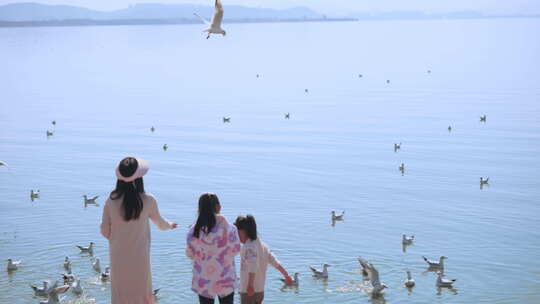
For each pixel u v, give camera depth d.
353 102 104.69
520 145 66.88
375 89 123.06
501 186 50.59
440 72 154.25
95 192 49.50
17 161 61.25
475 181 52.47
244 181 52.62
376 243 36.97
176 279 30.45
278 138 73.31
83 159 62.25
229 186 50.97
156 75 158.38
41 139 73.56
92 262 33.28
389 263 33.81
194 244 12.77
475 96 108.12
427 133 75.12
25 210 43.78
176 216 42.44
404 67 170.25
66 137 74.81
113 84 137.88
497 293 29.86
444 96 109.44
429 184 51.53
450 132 75.44
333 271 32.50
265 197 47.50
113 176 55.16
